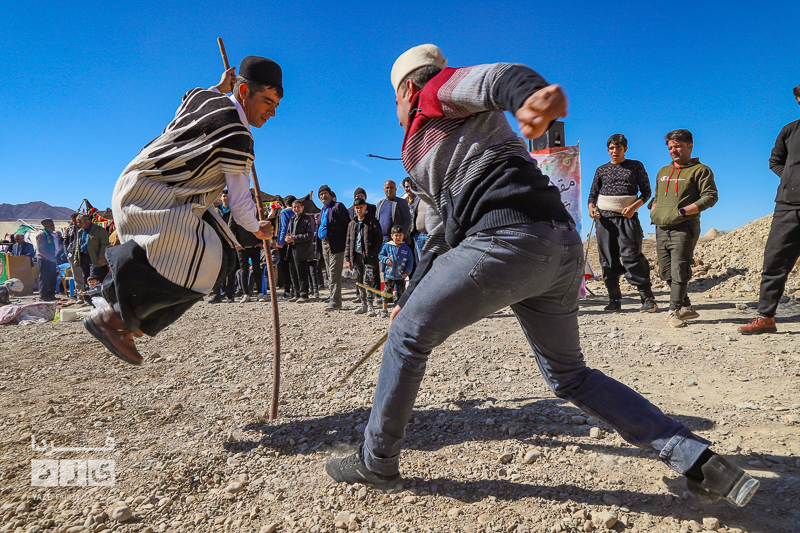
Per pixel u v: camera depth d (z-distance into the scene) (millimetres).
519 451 2383
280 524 1859
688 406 2914
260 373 3961
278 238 9352
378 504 1956
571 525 1763
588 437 2525
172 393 3461
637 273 6457
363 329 5902
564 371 1883
